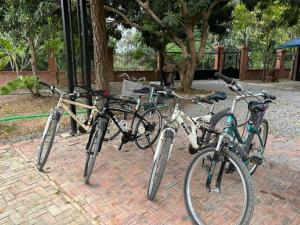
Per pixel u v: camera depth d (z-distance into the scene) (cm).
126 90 467
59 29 799
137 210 253
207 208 255
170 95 343
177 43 918
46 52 959
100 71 595
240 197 273
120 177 315
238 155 227
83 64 438
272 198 273
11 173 322
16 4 646
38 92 795
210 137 290
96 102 366
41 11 627
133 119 393
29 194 278
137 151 391
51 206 259
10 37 768
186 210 245
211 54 1532
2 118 544
